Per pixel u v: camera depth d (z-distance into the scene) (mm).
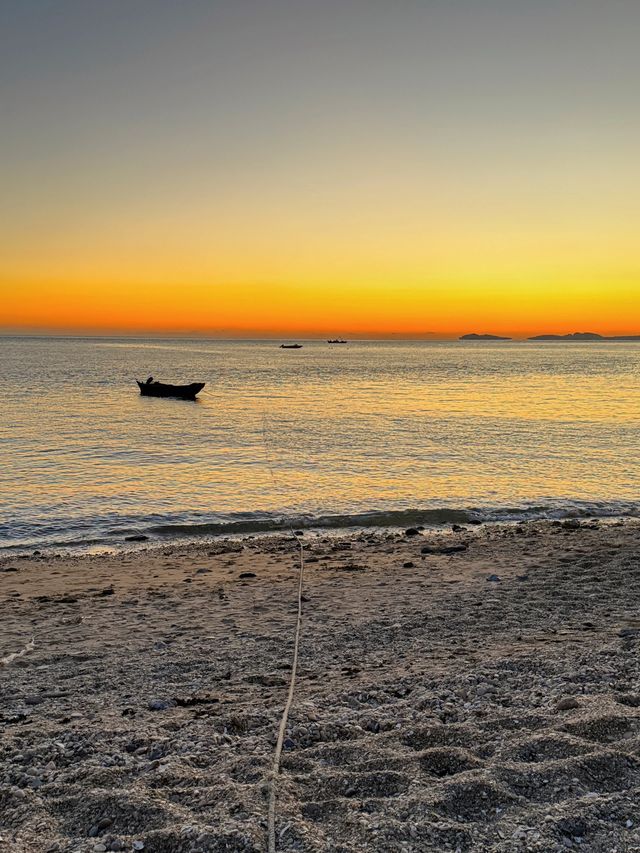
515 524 16484
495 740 4242
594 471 23516
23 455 26656
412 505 18781
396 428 35719
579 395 57281
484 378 85625
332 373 99562
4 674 6598
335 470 23781
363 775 3768
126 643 7664
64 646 7590
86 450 28062
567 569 10805
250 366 121812
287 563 12422
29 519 16875
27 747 4496
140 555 13438
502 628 7594
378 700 5320
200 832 3150
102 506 18328
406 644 7156
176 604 9578
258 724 4852
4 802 3652
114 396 56469
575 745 3984
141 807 3475
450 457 26375
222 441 30984
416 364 133250
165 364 124875
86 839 3227
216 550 13750
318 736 4566
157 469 23875
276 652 7090
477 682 5520
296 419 40219
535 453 27234
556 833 3098
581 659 5984
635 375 91938
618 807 3311
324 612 8828
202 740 4512
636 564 10836
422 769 3848
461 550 13070
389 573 11297
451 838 3092
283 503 18922
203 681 6168
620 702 4824
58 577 11547
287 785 3695
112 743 4555
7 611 9289
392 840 3066
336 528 16297
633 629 7078
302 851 3004
